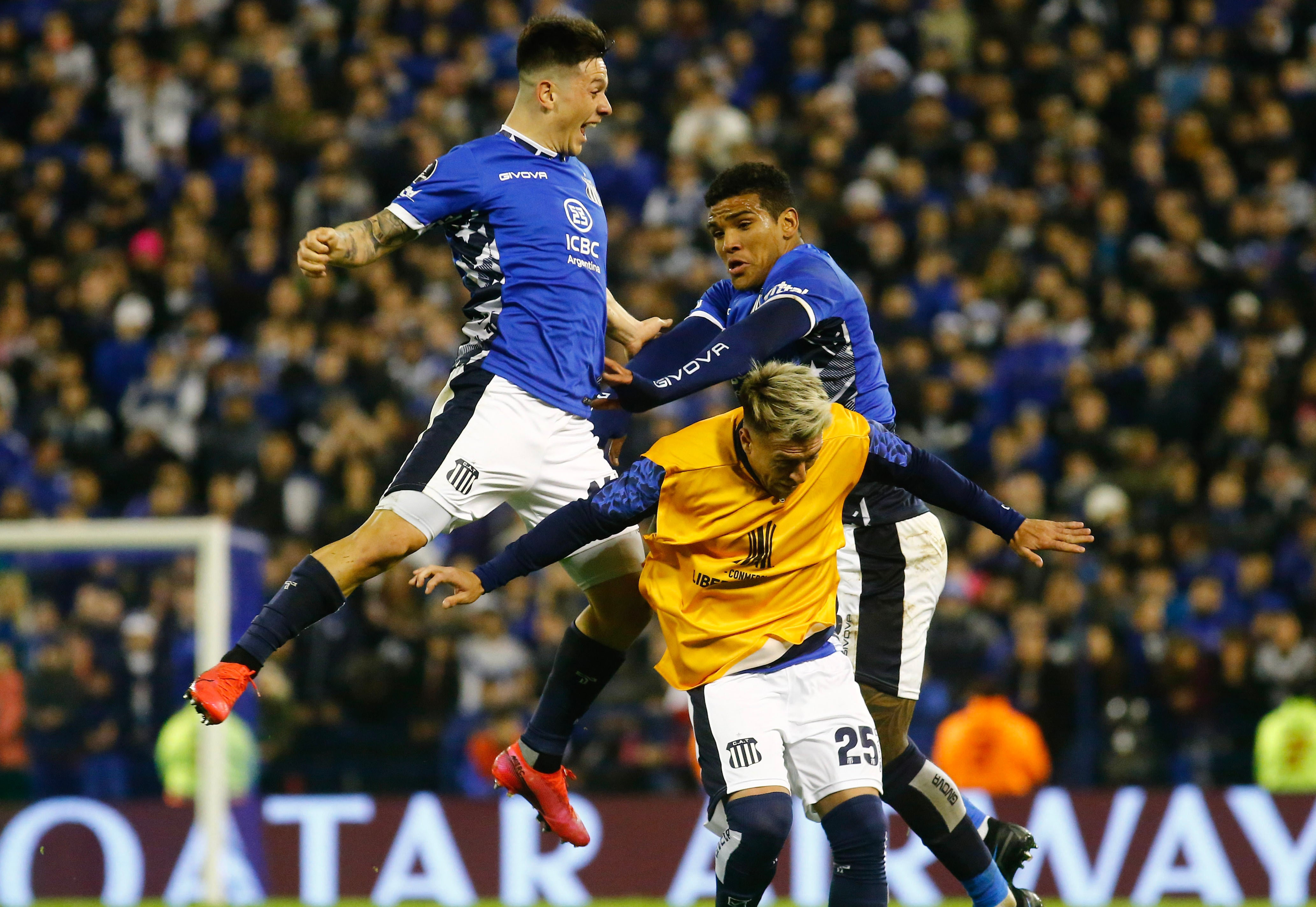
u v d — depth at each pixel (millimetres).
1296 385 46281
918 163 51906
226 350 49500
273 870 37125
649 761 38531
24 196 56844
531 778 19484
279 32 59125
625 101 55562
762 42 57469
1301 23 58062
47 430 48656
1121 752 38188
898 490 19625
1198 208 51938
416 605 41438
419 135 53438
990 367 46688
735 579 17750
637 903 36250
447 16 59188
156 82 58031
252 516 44625
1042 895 35594
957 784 36531
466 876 36812
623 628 19281
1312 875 34969
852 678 18281
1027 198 50688
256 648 16953
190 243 53094
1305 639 41312
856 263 49500
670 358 19500
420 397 46688
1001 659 39188
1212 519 43062
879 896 17594
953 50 55938
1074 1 56844
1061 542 18203
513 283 18031
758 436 17078
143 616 38438
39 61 59906
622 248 48938
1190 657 38906
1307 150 55406
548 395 18078
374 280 50938
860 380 19203
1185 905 35125
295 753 39844
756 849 17234
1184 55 55562
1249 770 38094
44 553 38281
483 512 18031
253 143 55812
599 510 17469
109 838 37031
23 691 38156
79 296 52719
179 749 37812
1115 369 46688
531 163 18297
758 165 19422
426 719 40219
